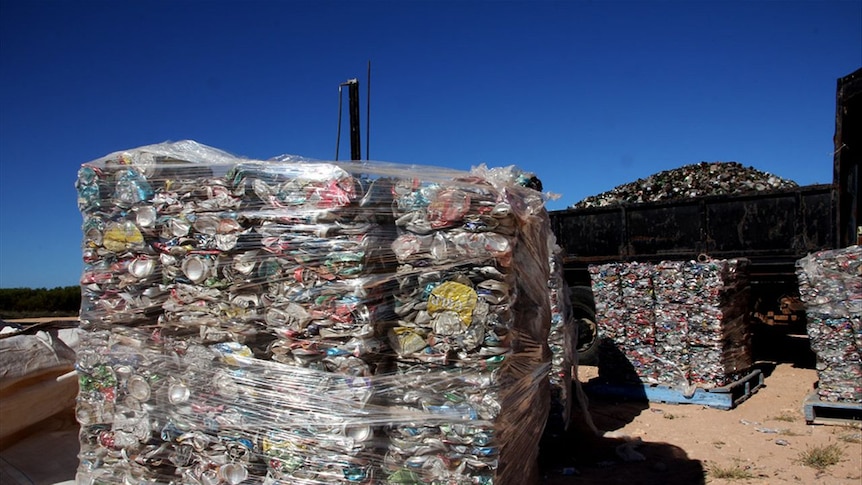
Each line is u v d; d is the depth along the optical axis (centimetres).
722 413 696
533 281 317
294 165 266
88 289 297
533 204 304
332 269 254
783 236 834
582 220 1025
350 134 748
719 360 724
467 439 251
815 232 809
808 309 657
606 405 750
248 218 268
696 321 739
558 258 595
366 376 253
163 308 282
